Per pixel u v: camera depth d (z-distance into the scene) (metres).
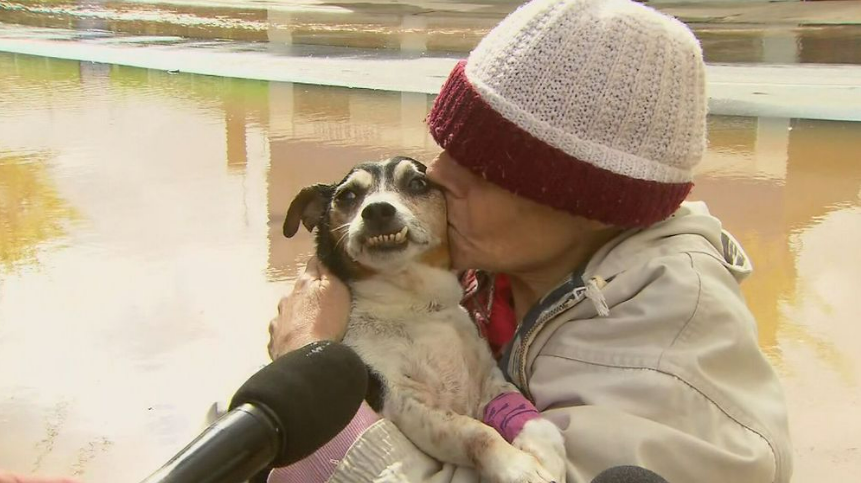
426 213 1.15
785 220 2.33
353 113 3.46
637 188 0.97
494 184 1.02
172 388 1.65
